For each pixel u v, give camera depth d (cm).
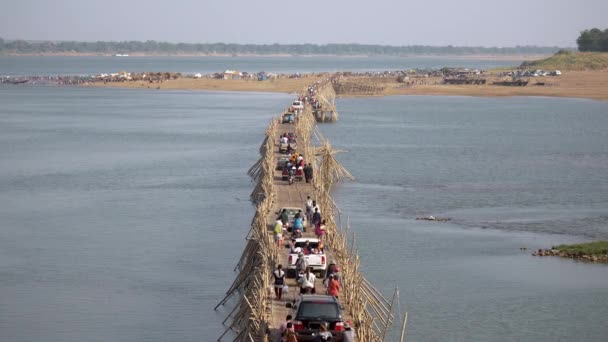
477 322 5138
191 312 5400
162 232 7625
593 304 5531
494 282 5994
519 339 4866
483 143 14975
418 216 8356
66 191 9850
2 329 5000
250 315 4488
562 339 4866
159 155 13150
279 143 11331
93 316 5272
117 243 7206
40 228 7812
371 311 5306
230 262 6594
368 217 8250
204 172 11338
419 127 17875
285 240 5988
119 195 9569
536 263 6562
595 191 9956
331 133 16388
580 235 7588
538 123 19012
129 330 4962
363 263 6481
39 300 5597
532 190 9969
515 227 7888
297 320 3694
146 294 5725
